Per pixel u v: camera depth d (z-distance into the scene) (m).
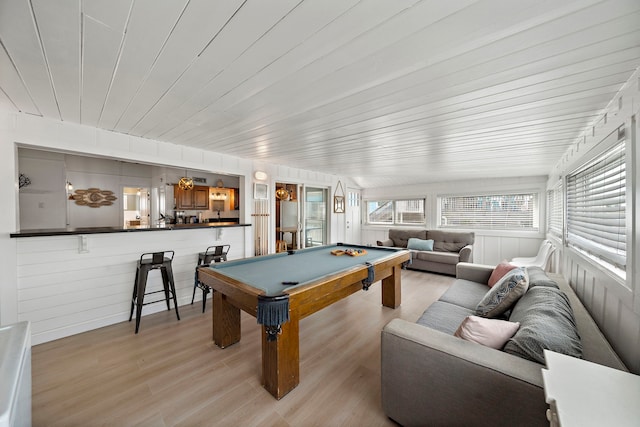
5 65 1.45
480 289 2.99
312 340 2.59
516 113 2.04
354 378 2.01
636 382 0.82
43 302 2.52
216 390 1.87
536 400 1.07
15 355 0.94
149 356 2.29
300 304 1.79
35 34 1.18
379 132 2.62
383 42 1.22
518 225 5.39
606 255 1.80
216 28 1.13
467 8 0.98
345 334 2.71
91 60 1.40
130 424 1.57
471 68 1.43
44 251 2.53
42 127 2.37
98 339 2.58
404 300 3.74
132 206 7.70
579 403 0.73
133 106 2.05
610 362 1.23
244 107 2.03
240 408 1.70
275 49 1.29
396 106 1.97
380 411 1.68
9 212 2.29
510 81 1.57
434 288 4.32
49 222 4.13
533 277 2.38
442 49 1.27
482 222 5.80
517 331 1.44
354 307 3.46
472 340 1.47
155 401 1.75
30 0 0.96
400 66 1.43
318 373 2.07
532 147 3.03
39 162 4.05
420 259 5.48
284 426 1.56
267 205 4.61
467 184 5.93
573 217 2.88
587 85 1.57
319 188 6.12
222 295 2.42
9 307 2.32
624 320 1.43
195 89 1.74
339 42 1.22
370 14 1.03
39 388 1.87
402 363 1.48
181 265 3.52
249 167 4.30
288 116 2.22
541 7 0.97
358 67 1.44
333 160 4.28
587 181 2.40
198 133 2.77
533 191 5.15
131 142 2.91
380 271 2.98
